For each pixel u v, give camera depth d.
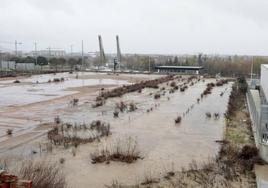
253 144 16.28
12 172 10.80
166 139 17.42
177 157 14.44
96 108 26.52
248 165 13.05
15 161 13.48
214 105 28.77
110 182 11.65
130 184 11.48
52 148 15.41
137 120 22.08
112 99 31.67
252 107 22.75
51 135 17.34
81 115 23.64
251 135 18.20
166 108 27.02
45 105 27.69
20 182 6.12
